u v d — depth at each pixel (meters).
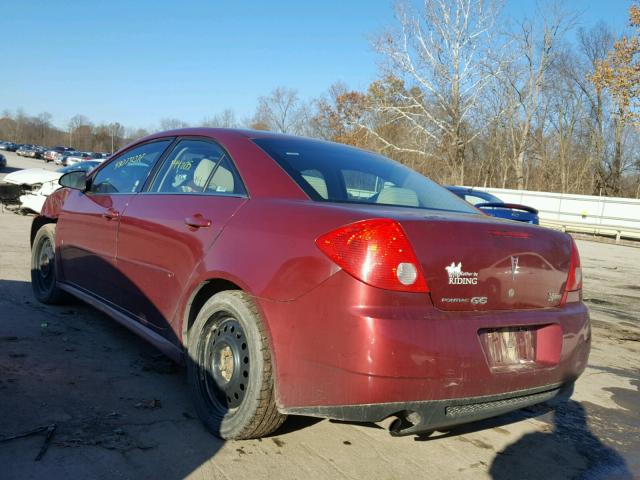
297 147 3.58
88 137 118.81
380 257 2.43
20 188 12.13
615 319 7.18
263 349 2.72
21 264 6.86
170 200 3.57
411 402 2.41
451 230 2.62
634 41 25.92
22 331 4.33
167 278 3.39
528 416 3.76
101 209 4.23
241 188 3.19
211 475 2.59
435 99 30.34
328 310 2.47
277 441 2.98
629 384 4.60
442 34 29.25
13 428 2.83
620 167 33.47
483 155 34.91
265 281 2.70
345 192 3.19
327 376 2.46
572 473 3.00
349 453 2.93
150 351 4.14
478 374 2.54
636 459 3.24
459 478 2.82
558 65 33.22
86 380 3.52
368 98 32.22
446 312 2.55
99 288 4.23
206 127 3.84
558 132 34.41
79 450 2.69
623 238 23.62
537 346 2.88
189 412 3.21
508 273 2.77
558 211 24.52
